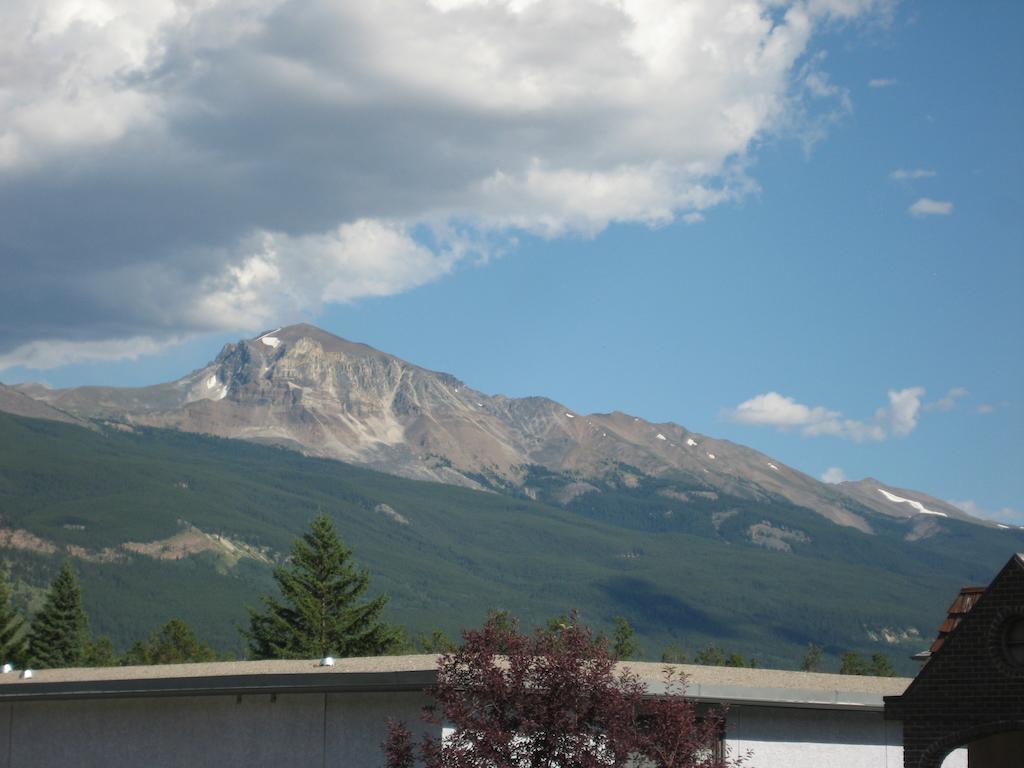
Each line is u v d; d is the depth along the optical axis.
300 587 79.62
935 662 22.25
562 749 19.25
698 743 20.19
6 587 106.19
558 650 19.89
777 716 26.34
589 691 19.50
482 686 19.56
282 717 26.80
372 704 25.58
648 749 19.75
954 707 21.97
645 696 21.23
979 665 21.86
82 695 27.75
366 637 79.56
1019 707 21.33
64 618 109.81
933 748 22.05
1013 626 21.78
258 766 26.88
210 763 27.52
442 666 20.09
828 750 26.62
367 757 25.41
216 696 27.75
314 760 26.12
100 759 29.23
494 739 19.05
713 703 24.97
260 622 79.88
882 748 27.16
